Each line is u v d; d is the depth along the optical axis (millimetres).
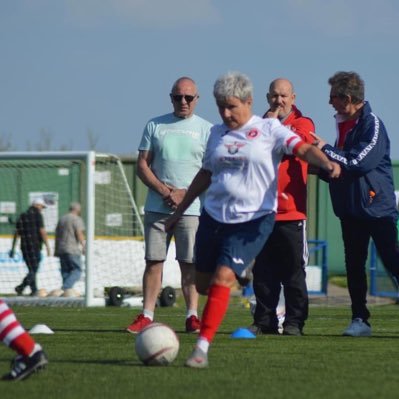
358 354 19172
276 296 23469
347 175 22453
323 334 23797
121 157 59562
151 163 24812
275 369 16750
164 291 41438
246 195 17156
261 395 13977
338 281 60812
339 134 22719
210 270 17750
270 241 22984
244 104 17281
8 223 52438
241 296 49031
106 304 40094
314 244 55219
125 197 55812
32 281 46062
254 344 20938
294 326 23359
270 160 17250
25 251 45938
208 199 17547
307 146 17031
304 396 13906
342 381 15422
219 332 24656
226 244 17062
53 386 14750
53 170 52500
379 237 22750
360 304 23344
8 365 17203
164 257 24500
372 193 22500
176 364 17250
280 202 22719
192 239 24469
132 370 16438
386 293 47969
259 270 23422
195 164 24625
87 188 39812
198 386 14789
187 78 24859
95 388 14586
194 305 24609
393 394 14172
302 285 23234
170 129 24625
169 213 24266
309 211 62938
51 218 52562
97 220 55031
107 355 18828
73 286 45188
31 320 29938
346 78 22219
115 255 46094
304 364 17484
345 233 23125
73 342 21531
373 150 22109
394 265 22891
